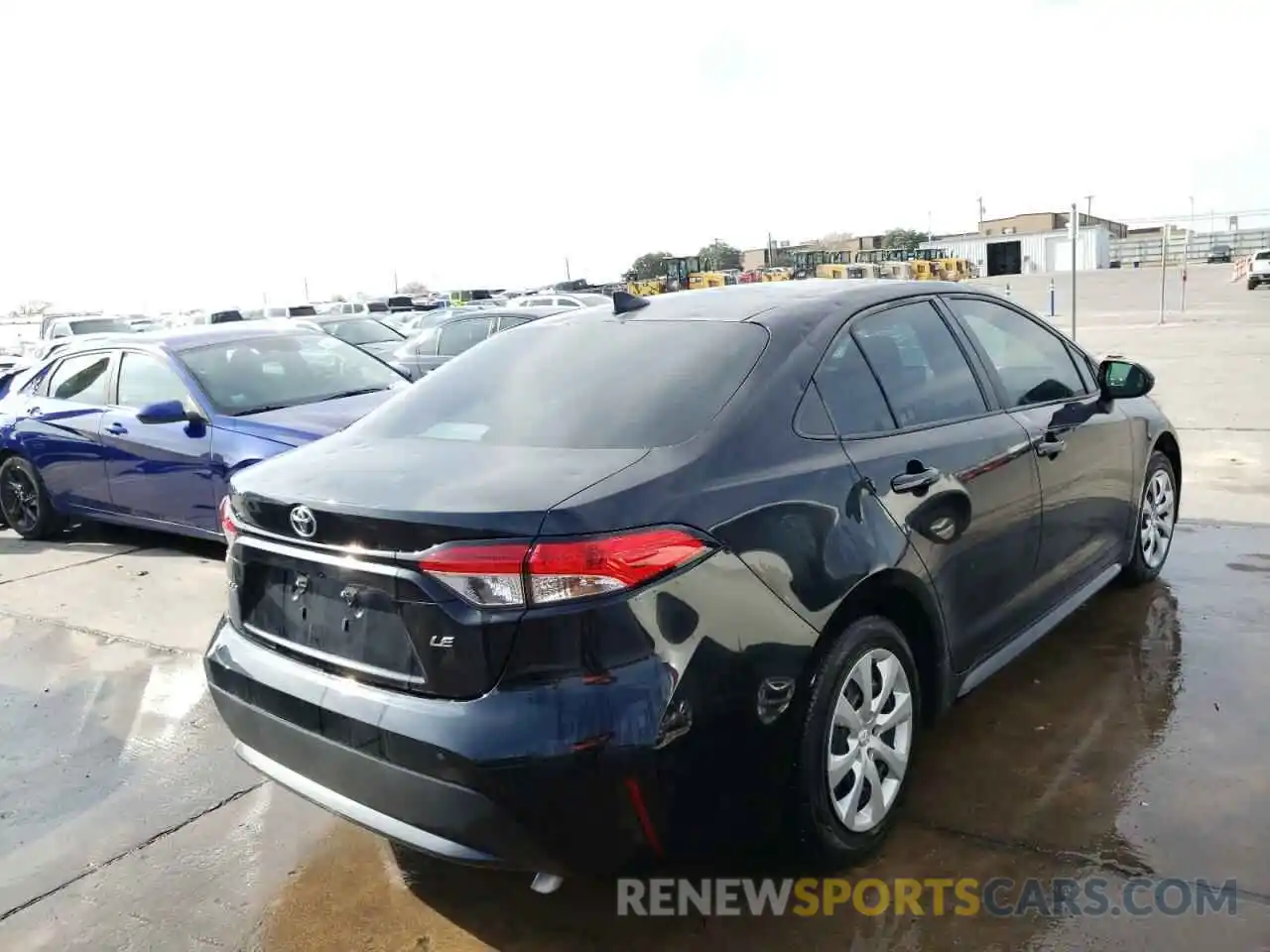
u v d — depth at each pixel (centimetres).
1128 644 429
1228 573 511
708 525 243
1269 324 2000
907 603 306
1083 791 316
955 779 329
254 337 701
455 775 226
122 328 2392
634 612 226
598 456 261
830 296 331
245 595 289
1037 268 7706
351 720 246
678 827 234
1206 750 336
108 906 293
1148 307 2864
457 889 292
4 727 420
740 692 242
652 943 261
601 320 351
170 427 639
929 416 329
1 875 313
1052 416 388
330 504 249
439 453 280
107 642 518
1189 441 839
